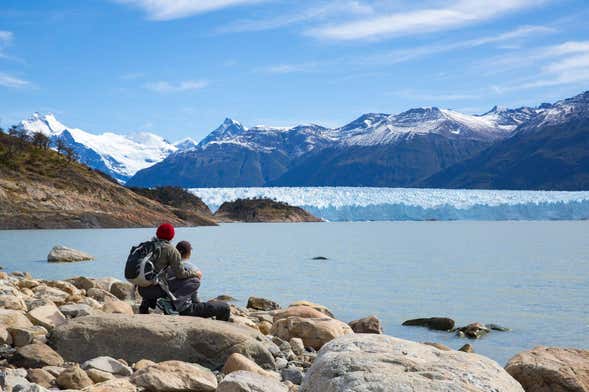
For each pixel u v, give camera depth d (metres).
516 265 32.06
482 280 25.11
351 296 20.42
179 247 10.30
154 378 6.82
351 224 124.50
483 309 17.78
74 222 90.44
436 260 35.53
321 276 26.36
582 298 19.97
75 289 15.85
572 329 14.61
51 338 8.68
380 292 21.45
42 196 97.75
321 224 125.62
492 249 45.56
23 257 34.72
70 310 11.24
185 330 8.69
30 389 5.98
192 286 9.96
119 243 50.19
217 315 10.08
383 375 4.79
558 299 19.75
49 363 8.03
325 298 19.91
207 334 8.69
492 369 5.33
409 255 39.78
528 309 17.75
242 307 17.28
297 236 69.62
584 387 7.07
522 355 7.82
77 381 6.92
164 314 9.59
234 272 28.03
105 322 8.76
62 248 32.47
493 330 14.47
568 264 32.53
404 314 16.88
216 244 52.94
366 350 5.58
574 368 7.38
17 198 94.06
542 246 48.88
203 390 6.93
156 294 9.78
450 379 4.88
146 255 9.68
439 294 20.92
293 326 11.38
